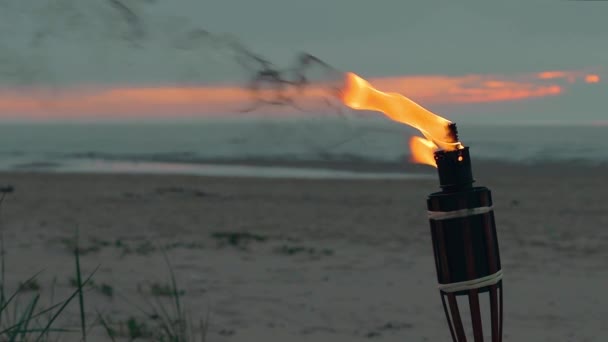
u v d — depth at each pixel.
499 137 63.41
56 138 72.88
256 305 6.81
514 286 7.89
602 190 20.52
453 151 1.68
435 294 7.39
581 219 14.28
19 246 10.20
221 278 8.20
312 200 18.33
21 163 39.22
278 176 30.70
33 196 19.00
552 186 22.25
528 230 12.85
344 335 5.78
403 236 12.12
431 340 5.62
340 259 9.69
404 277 8.41
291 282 8.05
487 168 31.12
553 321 6.28
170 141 62.56
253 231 12.87
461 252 1.66
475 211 1.66
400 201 18.02
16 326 2.82
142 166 37.50
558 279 8.27
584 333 5.85
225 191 21.09
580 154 38.91
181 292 7.24
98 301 6.68
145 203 17.45
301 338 5.66
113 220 14.35
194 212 15.79
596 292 7.50
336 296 7.29
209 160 40.53
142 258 9.50
